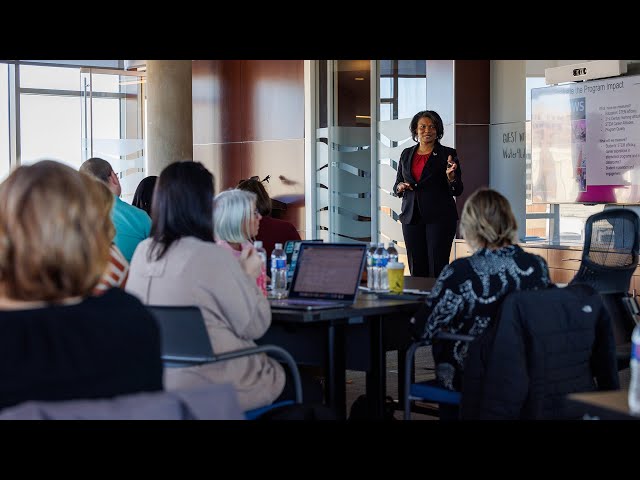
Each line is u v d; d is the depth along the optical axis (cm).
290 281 414
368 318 380
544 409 306
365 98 1066
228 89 1290
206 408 146
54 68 1580
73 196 172
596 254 446
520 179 893
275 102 1212
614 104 780
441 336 342
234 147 1287
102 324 166
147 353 171
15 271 168
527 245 848
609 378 324
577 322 315
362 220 1092
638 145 760
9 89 1541
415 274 673
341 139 1110
